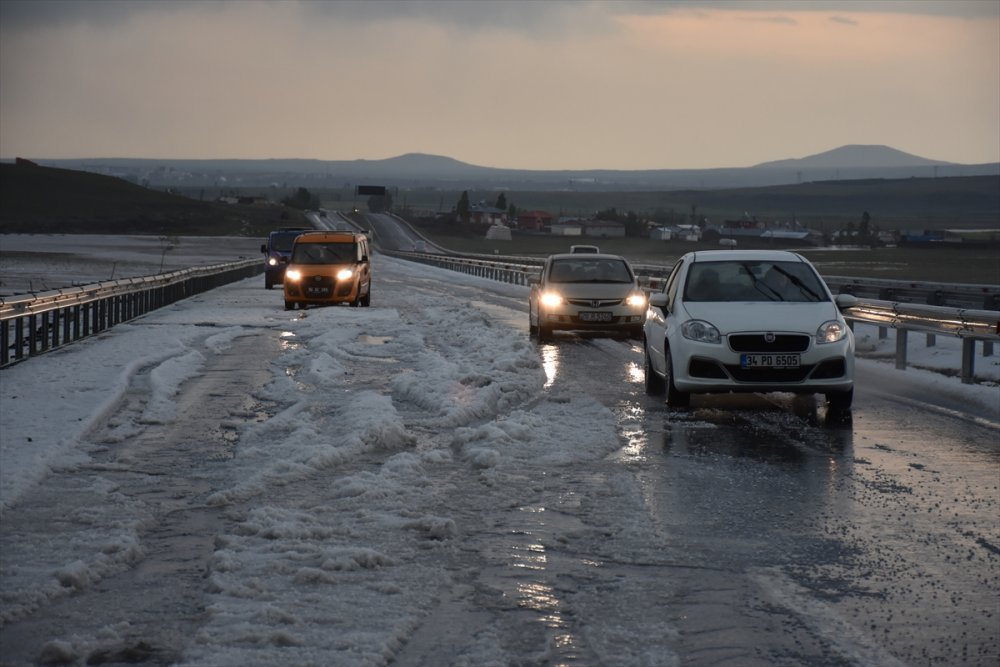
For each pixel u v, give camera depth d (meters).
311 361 18.42
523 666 5.20
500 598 6.24
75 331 23.19
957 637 5.60
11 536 7.50
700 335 13.65
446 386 14.66
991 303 24.34
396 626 5.66
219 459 10.51
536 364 18.14
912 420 13.16
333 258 37.16
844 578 6.66
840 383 13.38
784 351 13.39
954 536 7.65
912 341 22.12
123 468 9.99
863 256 166.38
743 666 5.21
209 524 7.96
